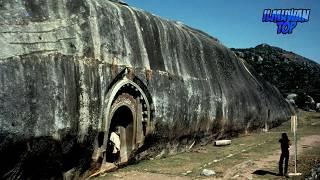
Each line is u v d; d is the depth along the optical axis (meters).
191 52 18.91
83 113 11.30
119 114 13.89
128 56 13.74
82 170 11.57
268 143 20.44
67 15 11.16
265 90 29.30
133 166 13.82
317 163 14.36
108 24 12.91
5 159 8.96
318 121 34.16
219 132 20.69
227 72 22.86
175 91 16.41
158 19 16.86
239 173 12.88
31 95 9.52
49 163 10.24
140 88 14.17
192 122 17.69
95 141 11.91
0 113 8.74
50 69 10.19
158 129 15.12
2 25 9.17
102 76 12.24
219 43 24.78
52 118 10.09
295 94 49.97
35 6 10.21
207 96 19.25
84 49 11.57
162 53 16.11
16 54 9.31
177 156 16.16
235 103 22.58
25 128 9.30
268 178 12.19
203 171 12.69
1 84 8.83
